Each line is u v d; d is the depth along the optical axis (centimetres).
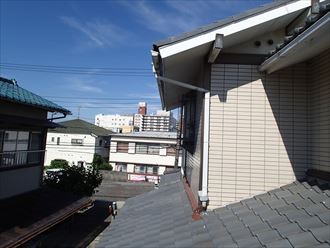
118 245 497
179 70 609
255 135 523
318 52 439
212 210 512
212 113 527
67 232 1325
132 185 2952
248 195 516
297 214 378
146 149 3641
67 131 3775
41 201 1053
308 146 518
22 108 1036
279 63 474
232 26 475
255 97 528
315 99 504
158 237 472
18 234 741
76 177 1633
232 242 365
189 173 779
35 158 1163
